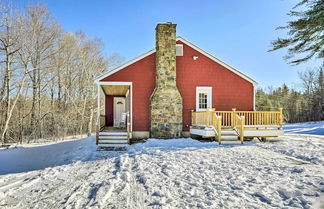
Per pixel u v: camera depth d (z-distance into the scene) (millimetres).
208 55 10906
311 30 8789
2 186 4285
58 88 22422
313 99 29359
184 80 10711
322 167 4879
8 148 9781
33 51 18188
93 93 22438
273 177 4238
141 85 10438
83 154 7367
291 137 10539
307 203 3066
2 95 16156
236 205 3084
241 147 7684
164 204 3180
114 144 9102
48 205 3299
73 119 21859
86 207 3166
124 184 4141
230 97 10867
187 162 5598
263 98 32250
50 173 5105
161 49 10172
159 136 9805
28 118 18875
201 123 9438
